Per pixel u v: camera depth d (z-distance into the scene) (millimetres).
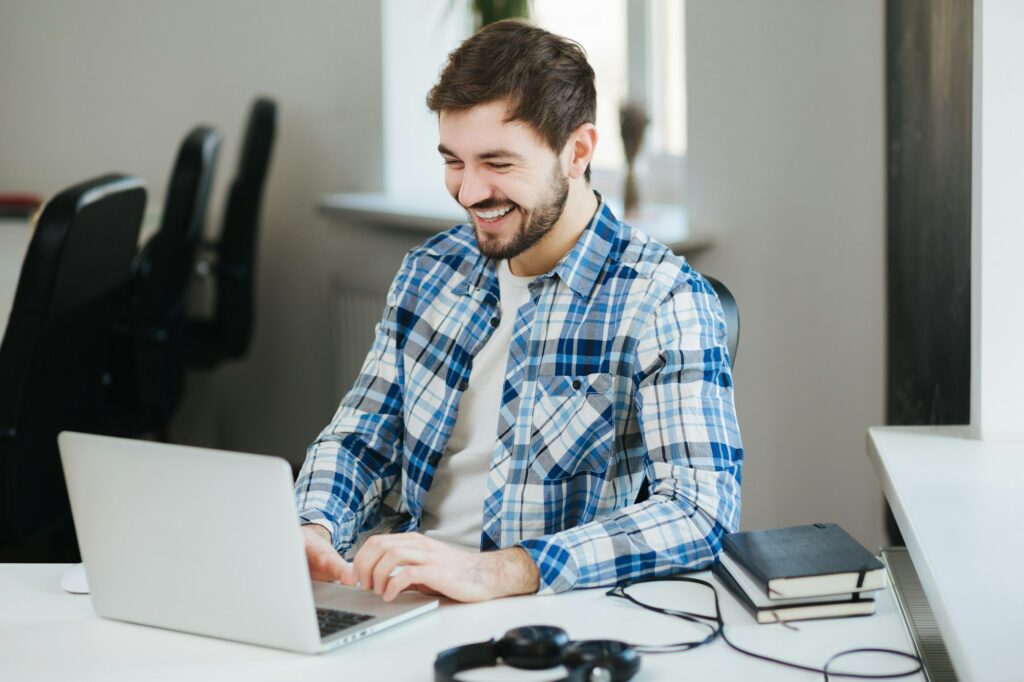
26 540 2314
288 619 1232
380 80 3729
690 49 2723
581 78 1564
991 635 1146
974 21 1758
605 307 1607
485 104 1513
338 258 3883
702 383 1554
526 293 1675
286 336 4094
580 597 1372
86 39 4254
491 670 1172
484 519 1624
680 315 1576
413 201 3637
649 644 1237
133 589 1322
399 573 1334
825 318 2566
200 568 1267
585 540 1407
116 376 3096
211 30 4082
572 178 1607
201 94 4137
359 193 3854
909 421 2262
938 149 2027
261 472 1199
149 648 1271
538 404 1613
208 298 4105
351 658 1226
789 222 2598
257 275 4129
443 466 1718
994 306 1785
